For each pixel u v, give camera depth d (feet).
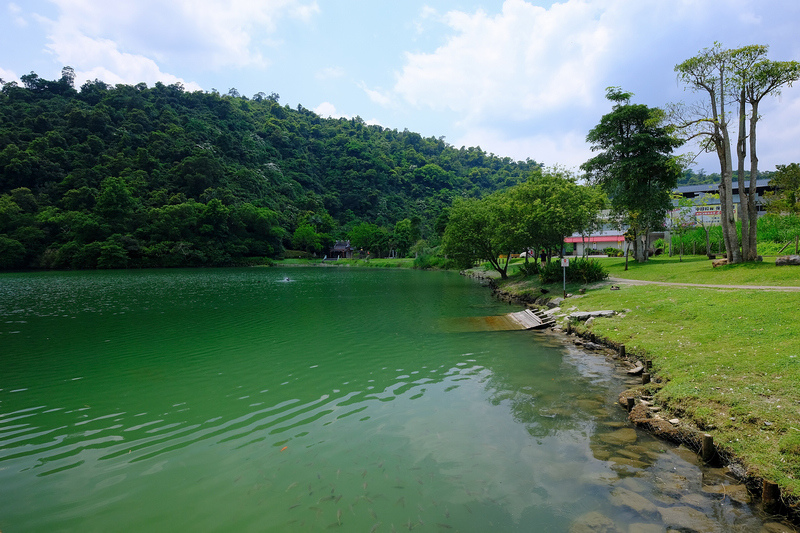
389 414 33.83
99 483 24.39
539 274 119.65
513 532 19.31
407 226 404.98
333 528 19.90
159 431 31.45
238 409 35.63
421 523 20.10
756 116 78.64
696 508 20.70
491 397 37.17
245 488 23.58
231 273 251.60
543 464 25.36
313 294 127.54
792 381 29.71
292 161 602.44
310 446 28.53
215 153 481.46
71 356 53.26
